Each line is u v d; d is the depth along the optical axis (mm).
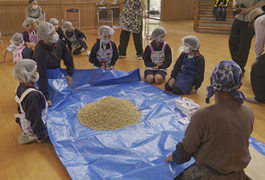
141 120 2924
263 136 2717
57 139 2543
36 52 3078
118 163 2176
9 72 4703
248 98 3543
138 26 5242
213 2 9094
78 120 2916
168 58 4168
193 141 1505
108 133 2658
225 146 1417
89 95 3617
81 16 9062
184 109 3084
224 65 1408
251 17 3361
